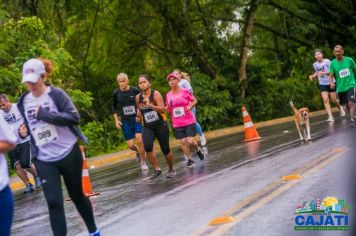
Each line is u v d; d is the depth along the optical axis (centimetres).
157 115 1655
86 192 1527
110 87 4109
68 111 877
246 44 4441
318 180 1206
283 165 1495
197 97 3947
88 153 3150
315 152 1638
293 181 1237
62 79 3506
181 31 4347
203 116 3909
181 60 4412
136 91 1947
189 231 941
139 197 1372
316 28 5572
